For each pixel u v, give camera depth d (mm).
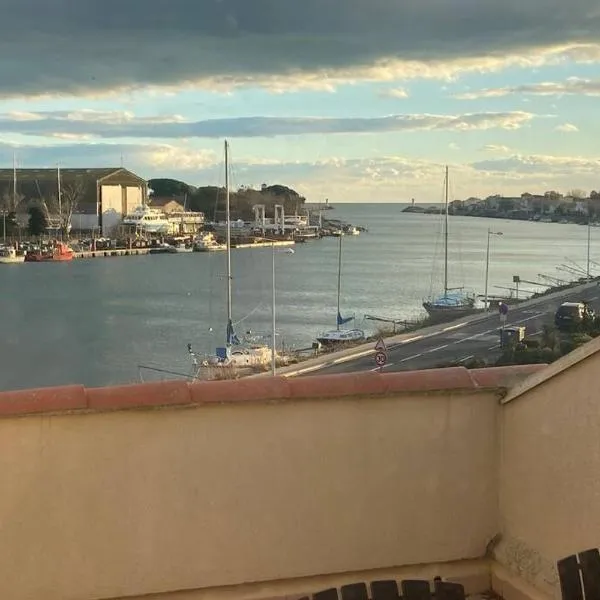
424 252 148500
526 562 3945
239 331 57812
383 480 4023
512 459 4078
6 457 3559
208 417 3773
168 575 3771
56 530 3635
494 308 54875
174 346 53188
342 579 3945
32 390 3633
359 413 3977
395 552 4055
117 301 78312
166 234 168875
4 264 123062
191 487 3771
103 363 48438
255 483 3852
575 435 3627
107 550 3697
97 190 169375
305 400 3891
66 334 58781
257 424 3842
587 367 3559
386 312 67562
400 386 4008
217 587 3830
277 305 73375
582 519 3586
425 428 4070
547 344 32500
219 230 183750
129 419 3684
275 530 3889
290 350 44531
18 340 56344
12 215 159375
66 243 146750
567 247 161750
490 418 4164
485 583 4129
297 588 3889
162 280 98938
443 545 4113
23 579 3613
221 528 3820
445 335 42625
